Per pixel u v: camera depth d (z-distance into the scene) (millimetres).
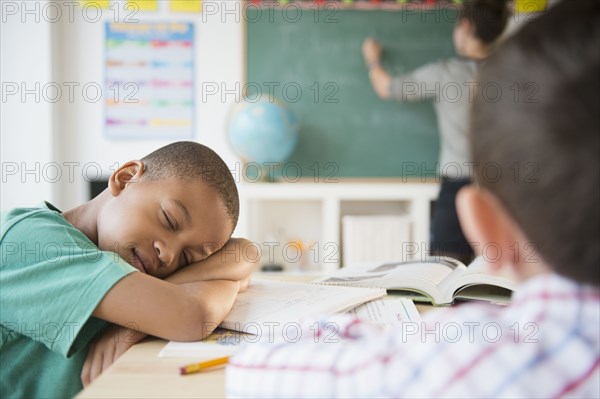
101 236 903
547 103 304
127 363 640
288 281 1184
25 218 838
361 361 389
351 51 3010
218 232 903
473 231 353
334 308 827
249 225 2838
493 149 326
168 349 685
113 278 752
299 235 3123
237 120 2816
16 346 820
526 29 333
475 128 342
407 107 3027
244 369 433
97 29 2975
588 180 295
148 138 3018
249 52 3000
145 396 534
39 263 780
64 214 958
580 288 334
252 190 2820
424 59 3014
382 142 3041
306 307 828
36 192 2871
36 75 2855
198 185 878
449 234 2523
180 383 570
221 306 782
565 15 318
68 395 820
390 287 1016
